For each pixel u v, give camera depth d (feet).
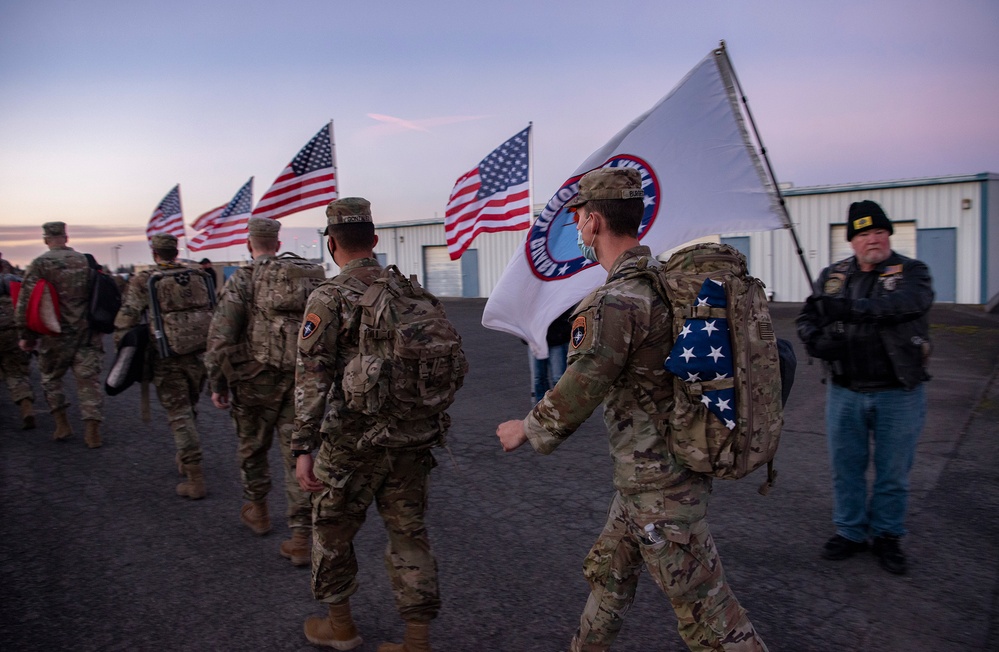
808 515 14.25
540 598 11.27
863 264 11.73
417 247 103.24
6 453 20.35
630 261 7.28
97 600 11.48
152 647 10.06
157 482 17.60
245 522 14.29
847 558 12.25
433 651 9.82
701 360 6.64
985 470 16.46
